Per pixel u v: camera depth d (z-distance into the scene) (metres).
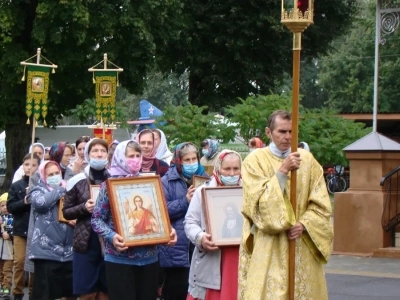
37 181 12.30
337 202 18.02
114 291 8.69
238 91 42.66
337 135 29.78
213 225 8.63
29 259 11.12
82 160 12.35
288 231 7.20
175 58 42.34
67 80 35.91
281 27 39.81
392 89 61.94
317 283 7.36
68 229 10.91
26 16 34.62
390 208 17.86
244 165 7.43
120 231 8.62
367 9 67.44
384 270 15.82
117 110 33.78
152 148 11.57
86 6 34.44
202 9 40.78
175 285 10.20
